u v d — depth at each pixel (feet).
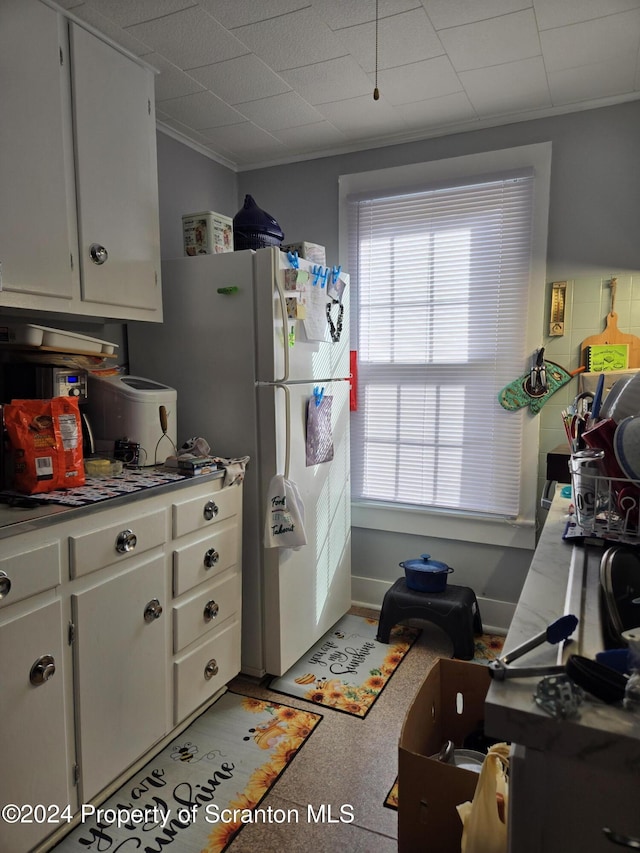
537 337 8.32
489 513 8.89
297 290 7.18
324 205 9.66
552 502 5.45
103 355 6.52
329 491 8.38
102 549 5.00
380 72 7.01
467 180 8.47
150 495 5.49
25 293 5.40
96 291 6.16
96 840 4.89
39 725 4.50
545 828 2.28
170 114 8.14
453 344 8.91
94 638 4.98
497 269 8.51
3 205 5.13
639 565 3.12
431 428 9.18
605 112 7.75
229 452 7.26
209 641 6.53
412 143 8.95
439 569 8.38
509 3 5.64
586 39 6.30
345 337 8.68
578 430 4.27
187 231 7.45
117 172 6.39
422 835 3.97
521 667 2.37
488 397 8.74
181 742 6.18
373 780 5.61
